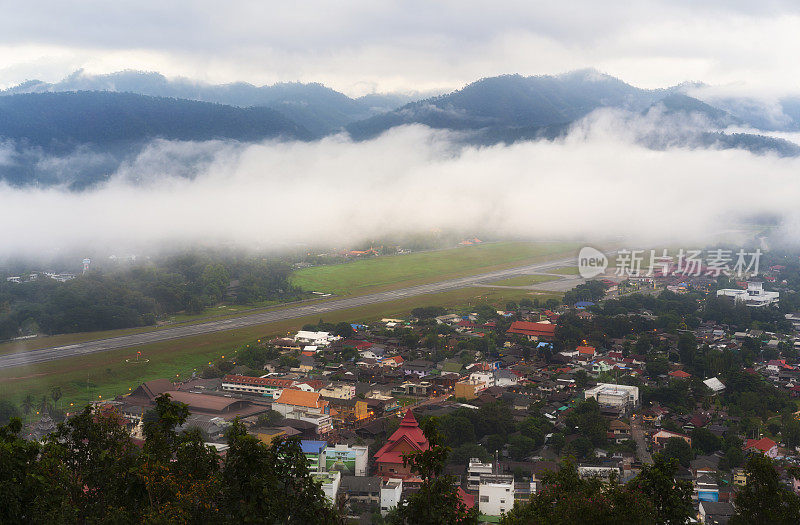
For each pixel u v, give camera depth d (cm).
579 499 9256
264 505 8625
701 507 15262
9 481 8194
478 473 16688
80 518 9094
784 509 9594
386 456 17375
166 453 9156
